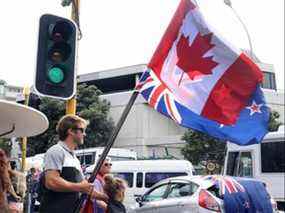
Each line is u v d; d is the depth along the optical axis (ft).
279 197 60.08
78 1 30.78
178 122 19.98
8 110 11.68
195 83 20.54
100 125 138.10
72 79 24.08
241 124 20.68
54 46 23.84
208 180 39.55
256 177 61.72
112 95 153.69
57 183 16.63
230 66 20.70
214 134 20.38
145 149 149.28
